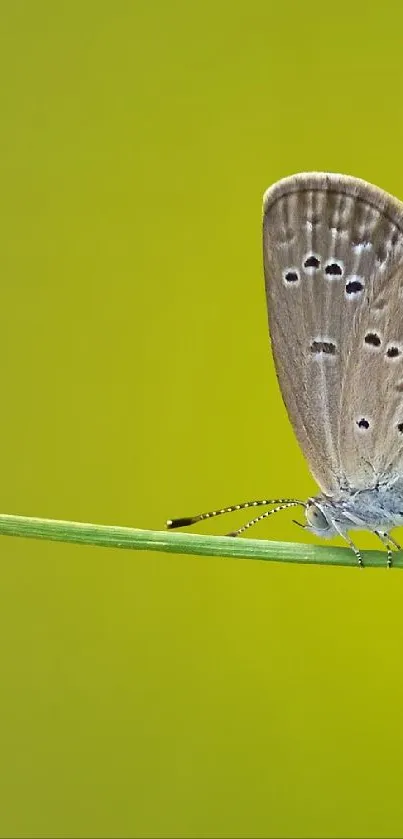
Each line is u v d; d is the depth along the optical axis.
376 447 0.14
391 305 0.14
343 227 0.14
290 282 0.14
